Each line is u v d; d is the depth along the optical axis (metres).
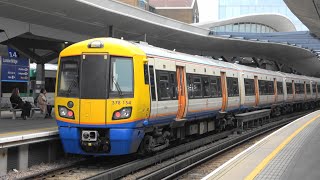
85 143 10.56
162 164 11.90
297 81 34.34
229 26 75.88
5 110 23.77
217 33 37.53
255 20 74.38
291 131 16.22
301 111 37.66
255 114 22.59
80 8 19.31
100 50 10.68
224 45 38.94
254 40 38.47
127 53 10.67
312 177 7.59
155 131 12.16
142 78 10.87
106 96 10.40
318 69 65.31
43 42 25.23
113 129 10.34
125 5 21.52
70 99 10.70
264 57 49.00
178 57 13.73
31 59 24.78
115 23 23.03
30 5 17.98
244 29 75.88
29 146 10.66
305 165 8.91
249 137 18.45
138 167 10.79
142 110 10.81
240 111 21.30
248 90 21.98
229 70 19.16
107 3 20.11
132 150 10.73
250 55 46.75
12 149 10.11
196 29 31.94
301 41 46.59
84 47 10.83
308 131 16.20
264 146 12.01
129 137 10.43
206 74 16.05
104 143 10.53
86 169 10.71
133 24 24.09
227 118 19.47
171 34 29.53
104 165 11.28
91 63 10.67
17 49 23.42
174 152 13.20
